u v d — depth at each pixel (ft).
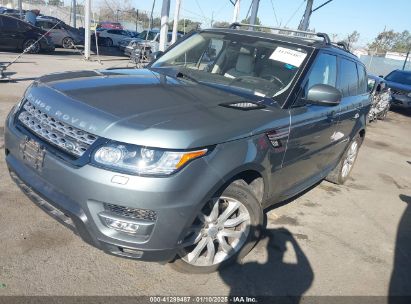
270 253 11.82
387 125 41.34
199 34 14.80
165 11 50.78
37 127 9.20
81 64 51.60
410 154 29.55
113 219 8.24
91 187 8.06
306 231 13.67
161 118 8.62
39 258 9.93
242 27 16.83
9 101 25.18
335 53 14.60
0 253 9.86
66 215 8.60
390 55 132.16
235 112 9.95
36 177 9.09
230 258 10.39
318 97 11.48
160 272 10.11
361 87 18.39
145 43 53.31
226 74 12.73
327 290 10.65
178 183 8.18
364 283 11.27
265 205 11.85
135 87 10.46
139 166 8.02
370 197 18.38
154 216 8.26
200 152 8.46
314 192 17.66
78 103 8.88
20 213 11.75
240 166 9.29
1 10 95.91
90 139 8.24
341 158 18.07
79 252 10.39
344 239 13.65
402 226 15.64
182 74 12.77
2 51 56.70
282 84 11.92
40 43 58.85
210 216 9.57
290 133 11.17
